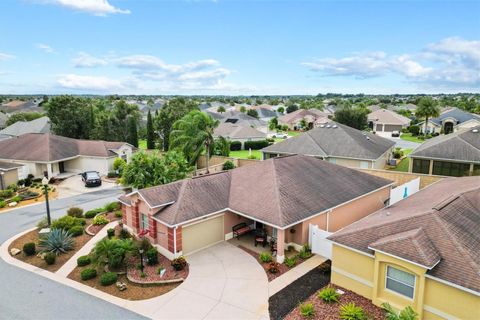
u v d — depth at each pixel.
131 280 16.52
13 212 28.77
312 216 19.44
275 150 42.19
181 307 14.49
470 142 35.84
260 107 131.50
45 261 18.97
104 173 42.91
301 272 17.27
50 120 56.50
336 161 38.94
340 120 66.44
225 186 22.89
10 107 121.38
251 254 19.31
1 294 15.81
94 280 16.95
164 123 56.59
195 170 36.62
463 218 15.51
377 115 85.06
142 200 20.42
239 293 15.45
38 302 15.10
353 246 15.02
